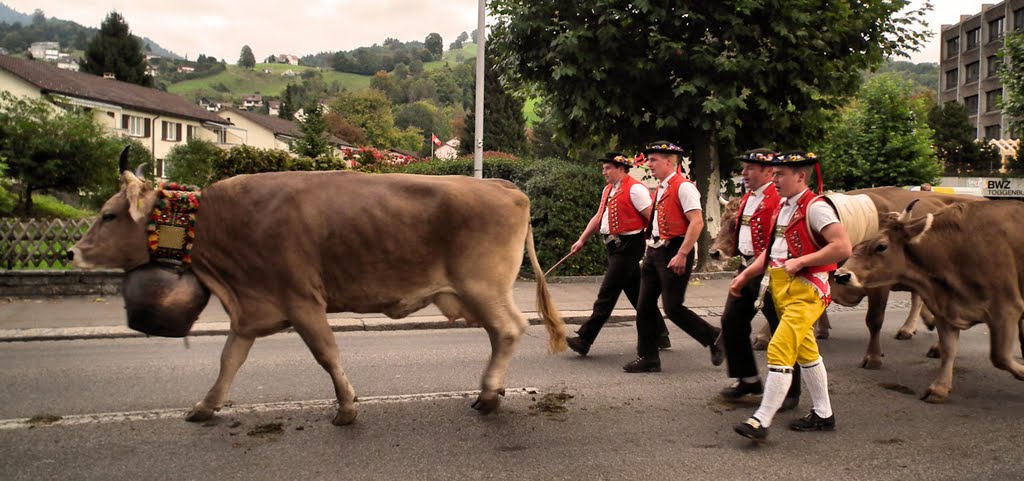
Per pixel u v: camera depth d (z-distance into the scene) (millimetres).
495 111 53656
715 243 7461
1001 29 62906
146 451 4621
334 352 5051
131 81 64125
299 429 5082
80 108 23750
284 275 4887
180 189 5113
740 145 14453
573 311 10133
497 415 5449
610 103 13266
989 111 64500
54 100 23359
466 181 5211
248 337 5160
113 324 8664
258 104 155250
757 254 5664
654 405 5762
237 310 5078
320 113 29781
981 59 65188
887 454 4688
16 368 6754
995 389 6301
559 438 4949
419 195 5039
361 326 8844
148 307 4902
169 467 4355
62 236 11008
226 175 15609
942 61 71250
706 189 14406
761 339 7918
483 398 5426
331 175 5082
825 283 4930
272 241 4867
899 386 6402
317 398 5840
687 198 6508
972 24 66625
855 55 13984
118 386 6141
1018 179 39469
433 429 5105
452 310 5273
